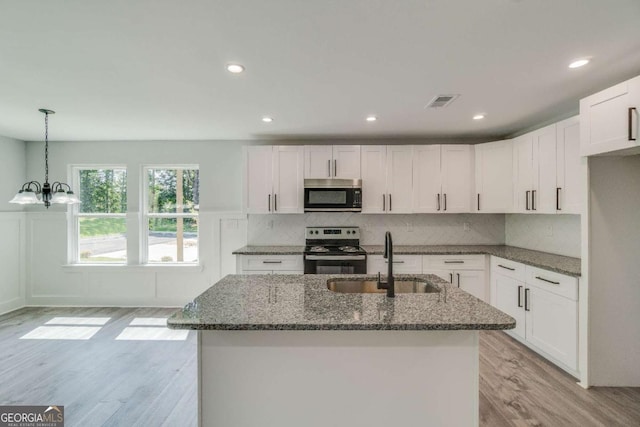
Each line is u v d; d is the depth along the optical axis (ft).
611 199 7.56
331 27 5.32
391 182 12.82
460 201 12.67
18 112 9.96
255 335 4.71
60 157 14.10
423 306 5.01
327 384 4.73
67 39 5.66
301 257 12.09
